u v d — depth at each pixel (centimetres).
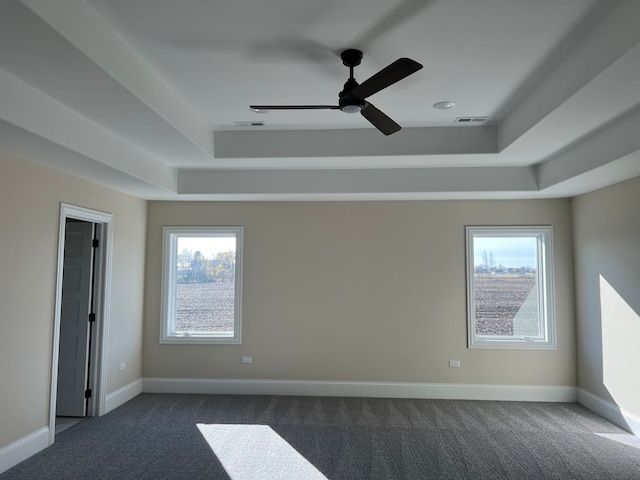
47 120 298
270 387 571
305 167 504
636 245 429
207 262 604
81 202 443
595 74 260
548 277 559
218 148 457
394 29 260
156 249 592
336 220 585
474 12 242
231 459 374
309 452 389
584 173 408
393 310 572
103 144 370
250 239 588
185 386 577
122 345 533
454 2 233
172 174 521
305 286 580
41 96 292
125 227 536
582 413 500
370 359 570
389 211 582
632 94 288
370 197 556
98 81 269
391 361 568
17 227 360
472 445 407
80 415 479
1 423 345
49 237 396
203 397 556
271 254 586
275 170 532
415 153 443
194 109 392
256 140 455
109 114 329
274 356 576
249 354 577
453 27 257
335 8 239
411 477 343
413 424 462
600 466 364
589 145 395
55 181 403
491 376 558
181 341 580
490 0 231
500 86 343
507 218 569
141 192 523
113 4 235
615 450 396
